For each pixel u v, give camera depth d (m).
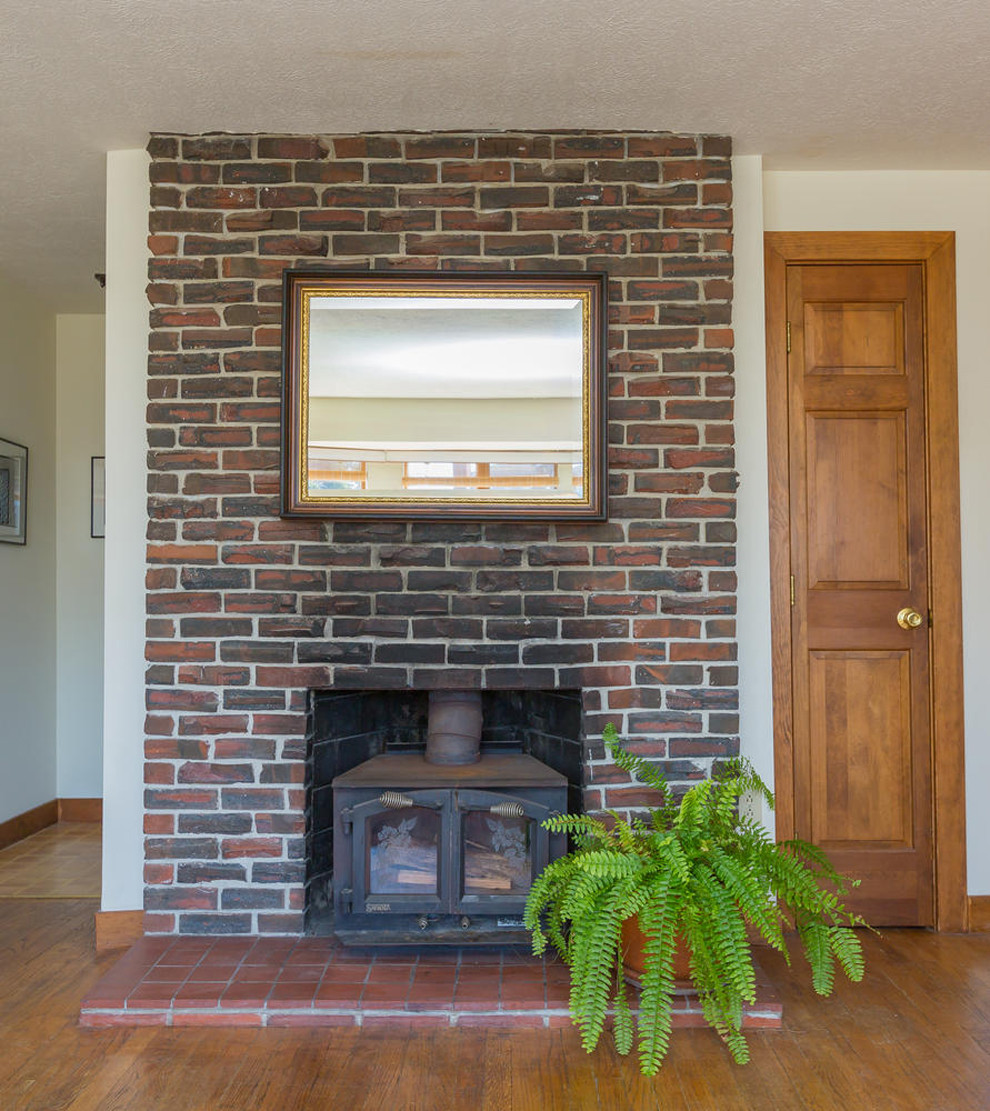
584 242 2.67
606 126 2.65
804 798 2.89
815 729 2.90
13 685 3.92
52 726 4.25
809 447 2.93
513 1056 2.09
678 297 2.67
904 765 2.91
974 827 2.90
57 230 3.32
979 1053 2.12
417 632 2.62
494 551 2.64
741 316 2.80
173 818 2.61
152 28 2.12
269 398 2.64
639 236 2.67
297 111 2.53
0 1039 2.17
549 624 2.63
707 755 2.63
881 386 2.93
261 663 2.62
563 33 2.16
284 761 2.61
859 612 2.92
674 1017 2.24
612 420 2.65
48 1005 2.34
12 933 2.85
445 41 2.19
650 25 2.13
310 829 2.67
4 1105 1.89
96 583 4.33
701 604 2.64
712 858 2.19
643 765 2.51
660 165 2.68
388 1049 2.12
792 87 2.42
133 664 2.72
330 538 2.63
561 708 2.79
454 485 2.63
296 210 2.66
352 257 2.66
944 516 2.91
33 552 4.10
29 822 4.02
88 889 3.27
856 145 2.76
